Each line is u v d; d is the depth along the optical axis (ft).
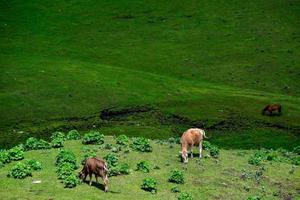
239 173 131.03
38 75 310.65
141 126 262.26
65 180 105.60
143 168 123.24
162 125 265.13
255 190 119.24
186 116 269.23
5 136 240.32
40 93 284.00
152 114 274.16
